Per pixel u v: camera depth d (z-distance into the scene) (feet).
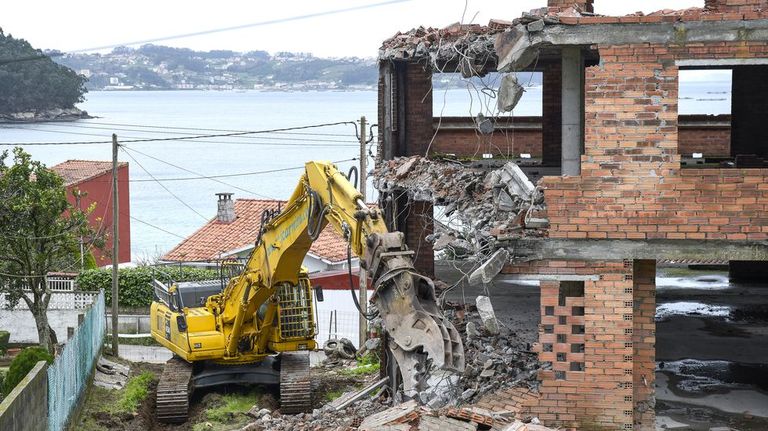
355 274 199.52
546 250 84.69
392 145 126.21
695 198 82.99
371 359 155.02
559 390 86.02
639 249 83.92
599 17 82.74
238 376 135.95
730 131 148.87
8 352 184.44
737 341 111.65
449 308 115.85
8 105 474.49
